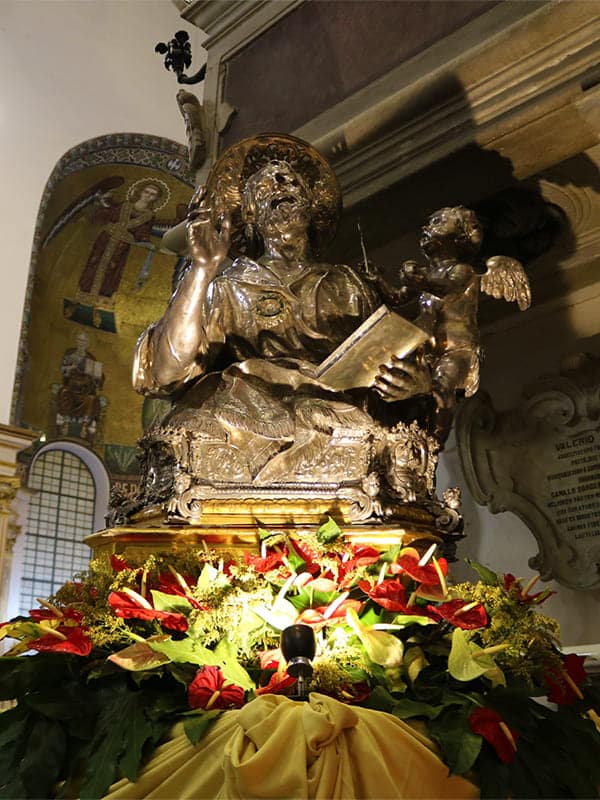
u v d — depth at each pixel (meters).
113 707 1.52
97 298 13.23
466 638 1.56
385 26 3.05
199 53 10.44
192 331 2.08
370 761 1.31
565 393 3.02
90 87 11.70
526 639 1.60
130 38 12.14
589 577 2.82
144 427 13.63
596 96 2.33
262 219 2.42
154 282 13.55
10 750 1.53
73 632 1.57
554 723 1.62
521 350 3.19
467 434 3.14
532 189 2.83
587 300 3.09
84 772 1.46
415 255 3.11
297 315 2.21
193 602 1.63
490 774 1.44
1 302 10.89
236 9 3.66
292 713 1.32
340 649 1.58
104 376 13.34
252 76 3.51
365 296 2.31
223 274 2.35
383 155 2.78
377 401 2.16
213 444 2.01
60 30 11.61
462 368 2.27
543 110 2.44
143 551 1.89
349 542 1.84
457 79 2.60
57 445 12.79
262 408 2.06
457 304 2.32
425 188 2.79
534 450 3.06
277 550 1.79
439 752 1.43
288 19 3.46
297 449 2.00
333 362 1.99
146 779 1.39
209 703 1.46
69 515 12.75
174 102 12.34
